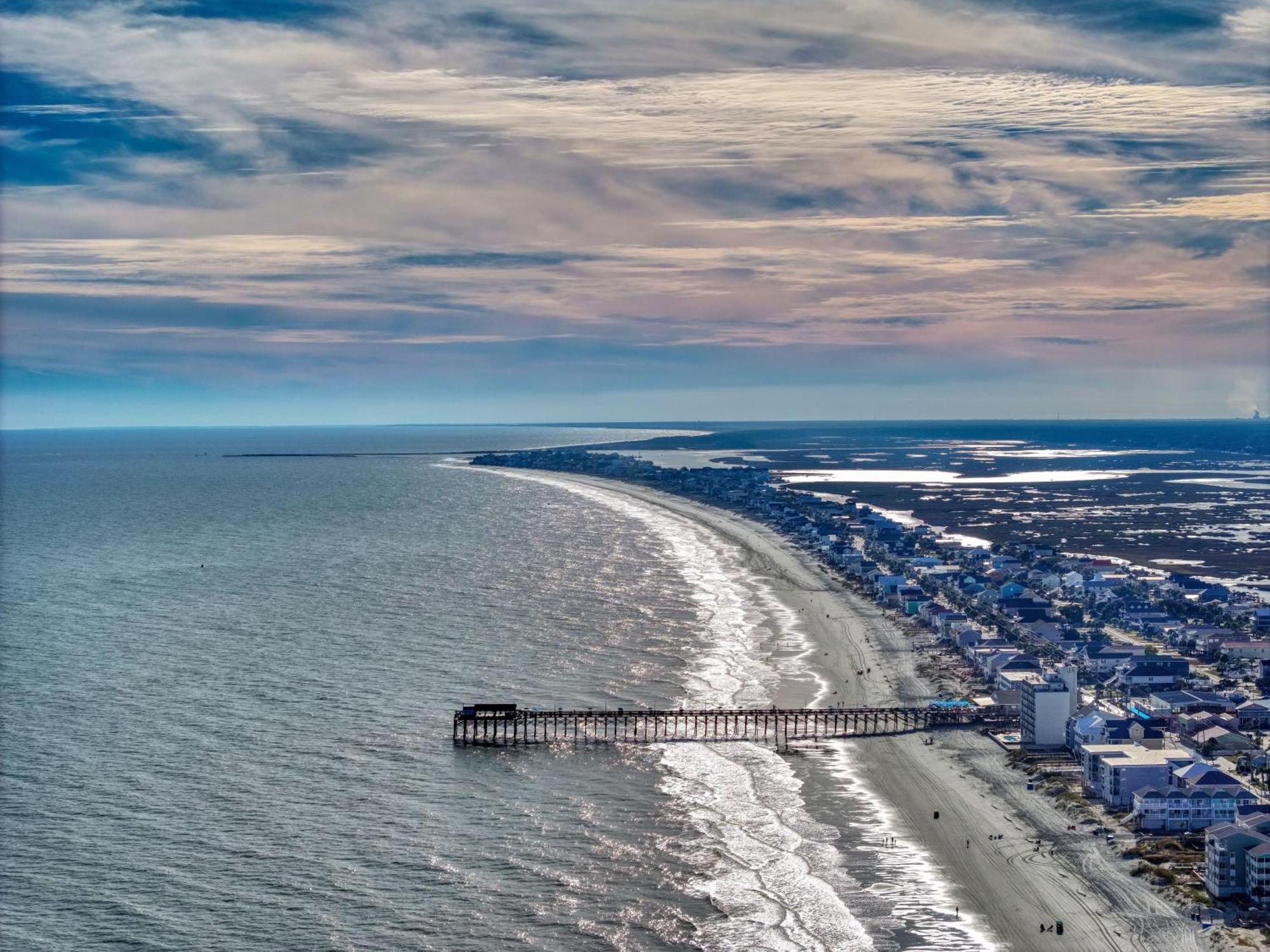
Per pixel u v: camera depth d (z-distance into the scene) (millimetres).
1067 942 177125
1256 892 187750
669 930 178375
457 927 177875
